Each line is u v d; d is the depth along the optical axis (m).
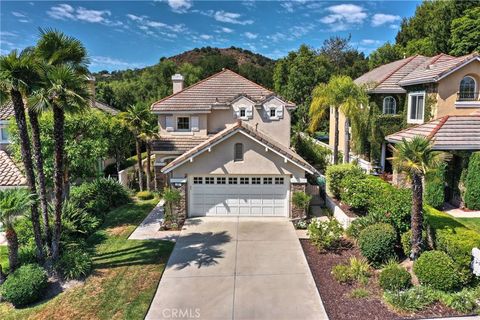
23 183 18.61
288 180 19.09
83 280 12.76
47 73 12.05
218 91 29.11
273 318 10.30
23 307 11.30
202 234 17.05
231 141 18.47
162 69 65.25
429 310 10.25
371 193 16.75
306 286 12.06
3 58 11.32
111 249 15.57
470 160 18.47
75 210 17.48
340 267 12.73
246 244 15.76
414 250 12.48
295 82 57.47
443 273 10.77
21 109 12.33
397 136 22.77
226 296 11.55
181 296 11.60
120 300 11.45
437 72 24.25
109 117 26.12
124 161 32.22
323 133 56.44
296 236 16.62
